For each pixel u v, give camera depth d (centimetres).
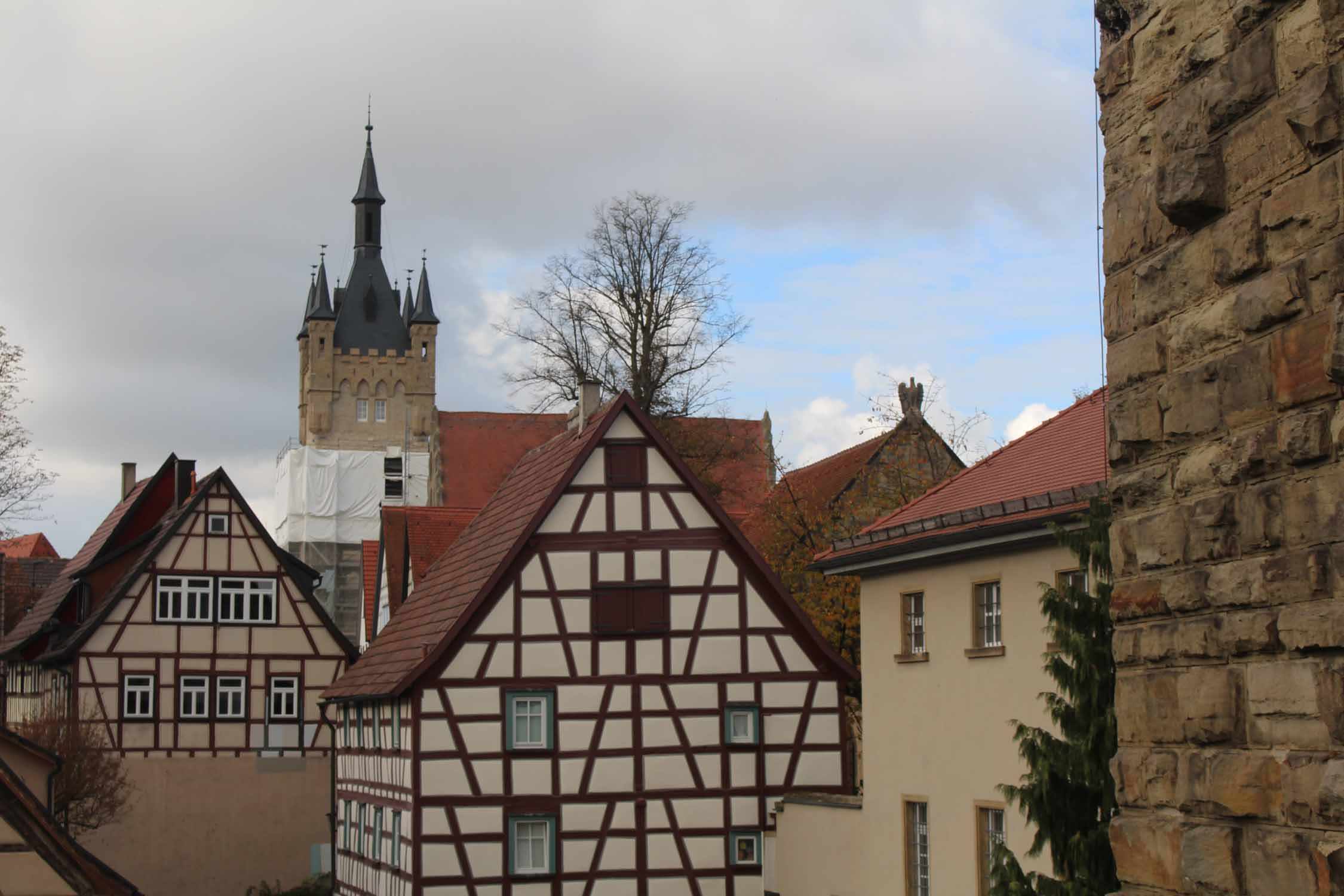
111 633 4522
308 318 11381
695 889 3144
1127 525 840
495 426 9781
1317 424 692
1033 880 1549
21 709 5400
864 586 2517
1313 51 694
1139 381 830
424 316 11525
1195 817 770
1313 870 681
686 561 3244
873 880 2445
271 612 4659
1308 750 697
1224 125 755
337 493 11056
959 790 2186
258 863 4553
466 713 3125
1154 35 817
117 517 5634
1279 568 717
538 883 3095
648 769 3169
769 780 3200
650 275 4769
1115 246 854
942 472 4025
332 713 4188
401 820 3200
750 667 3228
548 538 3216
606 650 3197
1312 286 697
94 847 4425
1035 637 2014
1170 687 794
